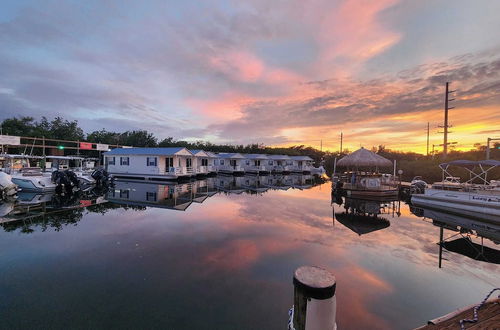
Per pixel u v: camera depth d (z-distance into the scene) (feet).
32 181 55.83
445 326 9.06
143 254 21.58
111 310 13.70
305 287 7.48
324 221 34.94
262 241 25.67
